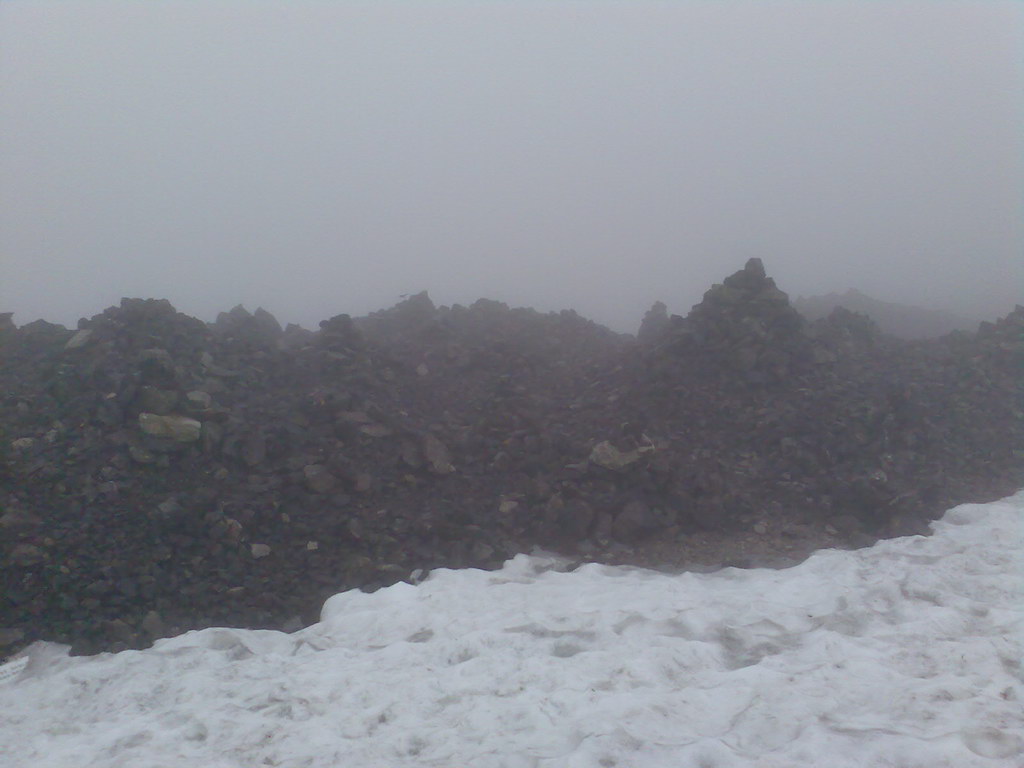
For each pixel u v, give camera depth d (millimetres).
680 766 4656
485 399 11625
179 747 5215
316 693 5719
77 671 6301
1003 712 4988
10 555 7246
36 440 8617
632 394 11266
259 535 8273
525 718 5273
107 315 10930
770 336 11828
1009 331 12938
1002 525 8273
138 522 7895
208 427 9086
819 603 6887
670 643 6156
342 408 10141
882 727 4887
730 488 9430
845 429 10375
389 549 8336
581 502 8852
